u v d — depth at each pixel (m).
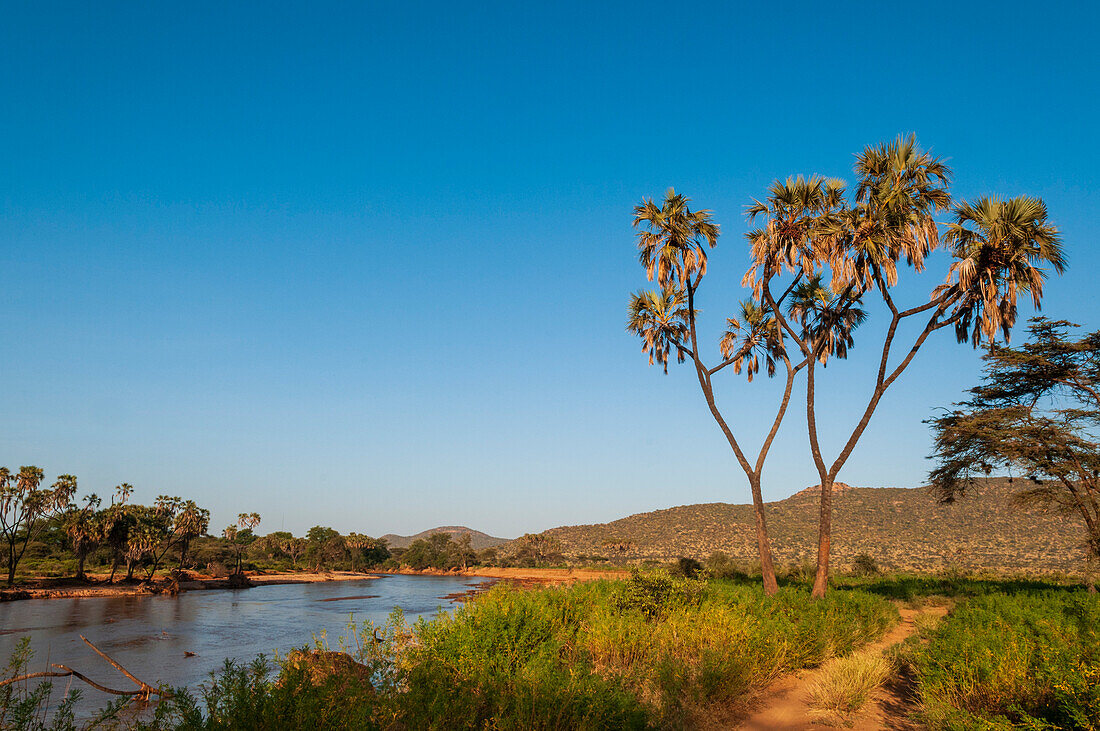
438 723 5.64
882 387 23.02
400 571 158.12
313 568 140.88
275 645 30.50
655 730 7.09
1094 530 24.89
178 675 22.36
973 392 28.48
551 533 184.88
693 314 26.23
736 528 136.12
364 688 6.00
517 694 6.54
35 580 74.12
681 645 10.84
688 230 25.14
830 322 26.50
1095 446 24.08
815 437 23.41
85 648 30.17
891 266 22.17
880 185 22.45
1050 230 21.23
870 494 137.38
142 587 72.00
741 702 8.89
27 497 71.31
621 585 16.39
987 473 26.81
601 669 9.79
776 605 15.48
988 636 9.70
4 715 5.04
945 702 7.55
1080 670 6.84
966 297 22.64
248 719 5.23
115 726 5.61
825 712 8.40
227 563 119.50
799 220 23.77
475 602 10.62
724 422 25.48
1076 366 25.70
